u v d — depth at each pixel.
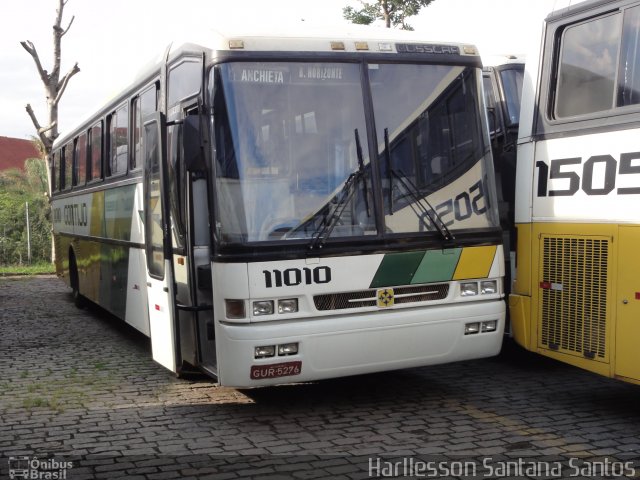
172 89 7.41
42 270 22.44
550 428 6.26
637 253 5.82
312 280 6.19
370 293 6.39
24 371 8.93
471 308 6.74
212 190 6.17
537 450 5.71
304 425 6.50
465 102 6.96
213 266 6.19
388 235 6.44
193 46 6.76
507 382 7.88
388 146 6.56
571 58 6.54
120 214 10.02
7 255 24.92
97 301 11.91
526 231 6.95
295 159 6.30
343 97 6.51
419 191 6.62
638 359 5.84
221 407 7.16
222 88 6.21
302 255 6.16
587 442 5.88
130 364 9.31
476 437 6.05
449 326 6.65
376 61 6.65
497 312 6.87
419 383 7.89
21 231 25.56
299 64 6.41
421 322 6.52
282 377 6.16
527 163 6.93
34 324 12.69
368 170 6.47
